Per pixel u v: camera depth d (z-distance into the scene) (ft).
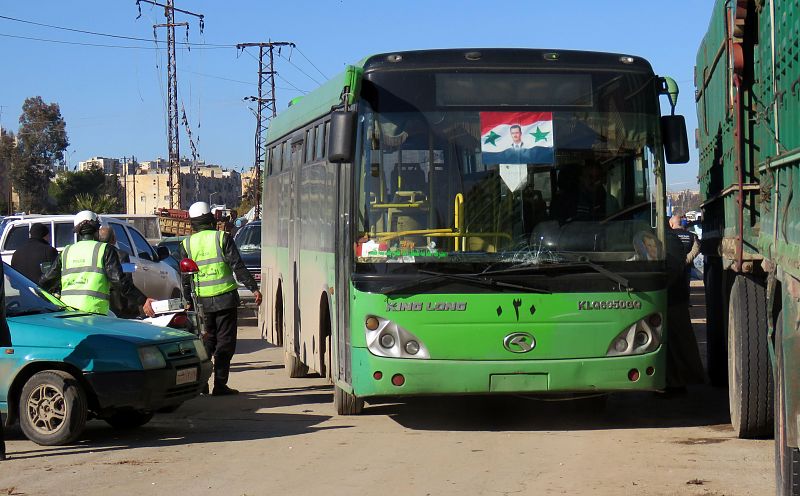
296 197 42.96
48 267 38.04
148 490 24.17
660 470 25.45
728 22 30.12
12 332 30.19
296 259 42.65
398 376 29.68
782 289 19.45
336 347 33.78
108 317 33.55
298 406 38.27
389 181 30.30
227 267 41.37
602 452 28.02
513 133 30.42
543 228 30.12
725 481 24.11
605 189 30.50
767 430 28.86
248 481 24.99
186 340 32.60
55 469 26.76
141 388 30.25
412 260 29.84
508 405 37.45
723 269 33.32
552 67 30.78
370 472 25.84
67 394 29.71
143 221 118.21
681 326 35.01
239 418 35.58
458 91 30.58
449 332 29.63
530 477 24.93
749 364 28.22
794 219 18.86
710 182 37.68
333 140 29.81
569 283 29.81
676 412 35.19
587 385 29.86
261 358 56.80
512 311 29.66
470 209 30.09
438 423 33.73
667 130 31.07
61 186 349.41
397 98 30.53
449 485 24.20
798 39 19.16
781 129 21.53
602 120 30.81
